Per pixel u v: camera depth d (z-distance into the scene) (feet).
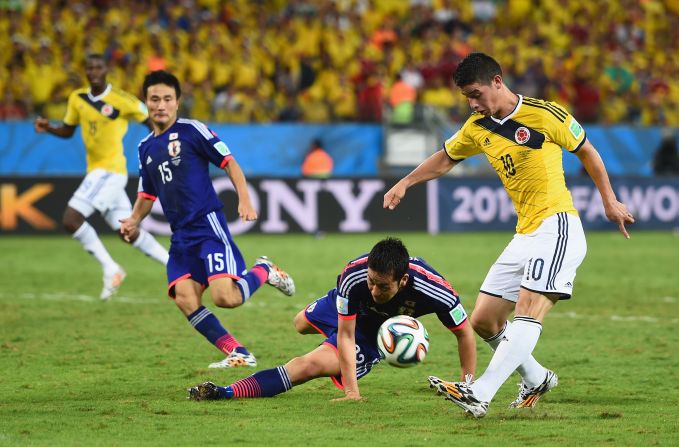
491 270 74.84
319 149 244.63
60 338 106.83
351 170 251.60
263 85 274.16
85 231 130.31
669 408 73.87
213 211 87.86
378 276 68.54
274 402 74.74
